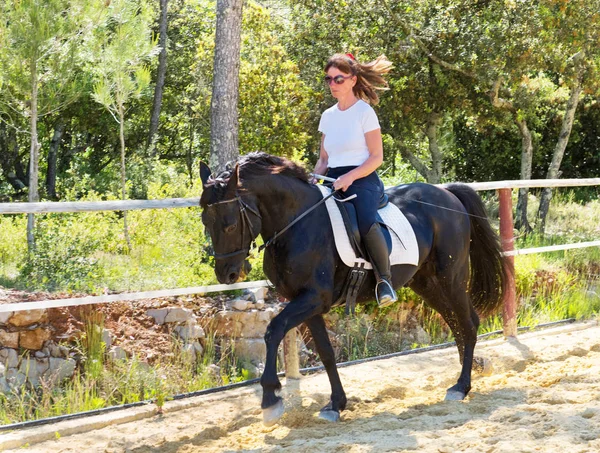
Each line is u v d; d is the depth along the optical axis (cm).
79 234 1077
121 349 654
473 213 604
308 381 621
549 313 900
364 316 844
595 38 1481
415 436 455
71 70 1378
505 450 403
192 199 566
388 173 2288
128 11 1416
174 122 2628
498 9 1574
